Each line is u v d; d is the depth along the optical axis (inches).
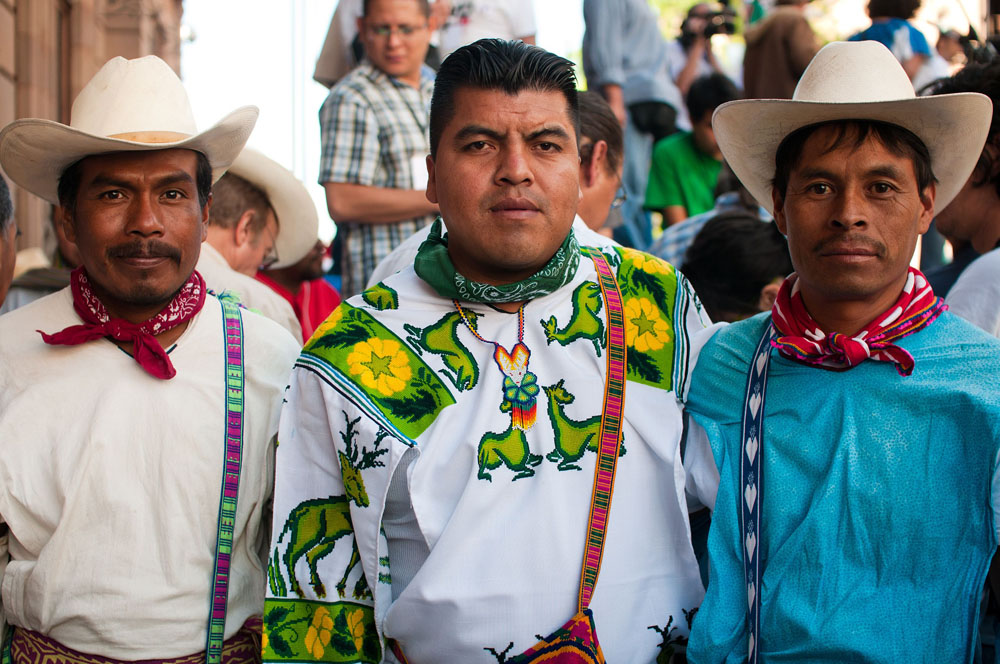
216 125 95.3
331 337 91.5
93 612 91.4
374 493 86.4
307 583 89.2
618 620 85.7
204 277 131.3
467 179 86.5
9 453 93.7
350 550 89.4
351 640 88.0
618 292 94.2
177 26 600.4
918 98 81.0
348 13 204.2
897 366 83.0
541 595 84.7
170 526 93.3
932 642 78.5
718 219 146.7
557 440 88.1
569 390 89.4
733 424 89.3
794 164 85.9
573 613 85.1
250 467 97.4
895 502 80.3
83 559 92.0
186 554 93.5
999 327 99.7
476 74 87.0
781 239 142.9
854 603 79.7
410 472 86.4
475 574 84.4
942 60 229.0
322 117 174.9
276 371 101.3
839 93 84.7
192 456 94.9
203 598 93.9
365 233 173.9
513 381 88.9
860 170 82.7
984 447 78.9
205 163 100.7
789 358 87.0
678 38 275.4
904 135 83.6
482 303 91.8
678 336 94.3
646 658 87.0
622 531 87.0
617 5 240.8
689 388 93.4
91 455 93.0
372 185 171.6
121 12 434.0
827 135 84.0
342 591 88.8
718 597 85.3
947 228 112.3
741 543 86.0
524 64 86.9
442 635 84.8
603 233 207.2
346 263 176.7
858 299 84.0
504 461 86.8
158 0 482.6
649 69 247.0
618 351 91.4
